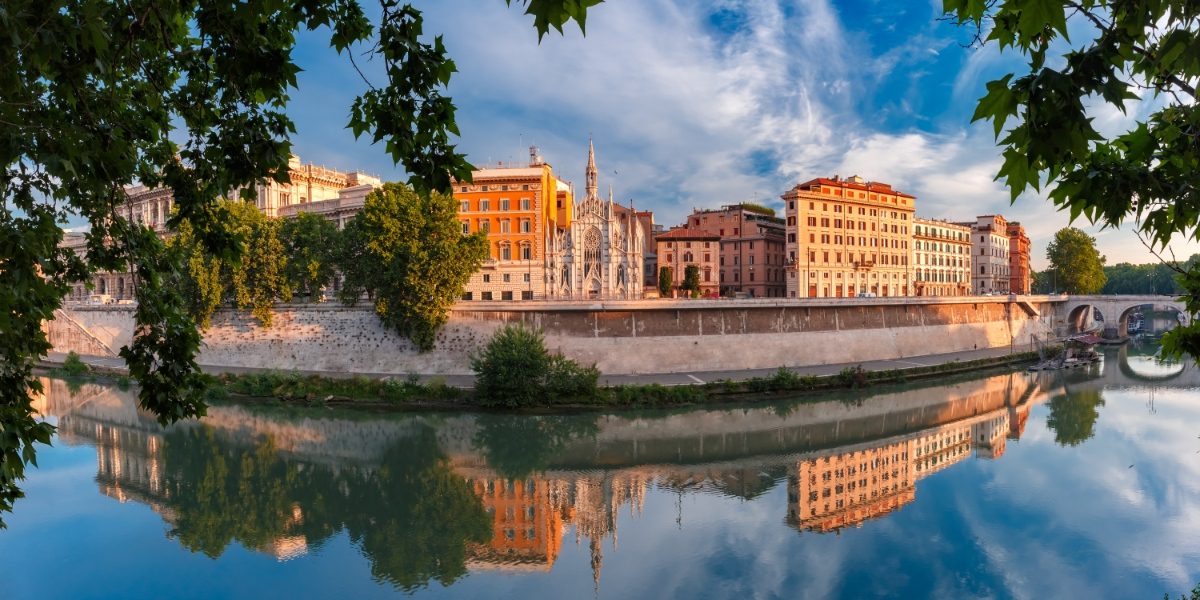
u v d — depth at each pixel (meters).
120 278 137.62
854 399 68.38
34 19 7.48
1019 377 83.19
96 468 47.19
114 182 10.20
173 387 11.28
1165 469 46.09
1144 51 5.63
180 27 11.81
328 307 76.94
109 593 29.66
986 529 36.59
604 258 102.94
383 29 8.07
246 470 46.88
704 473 46.78
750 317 80.44
